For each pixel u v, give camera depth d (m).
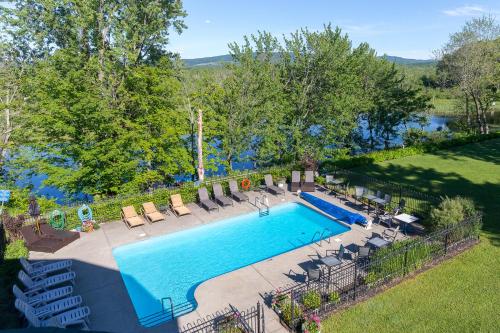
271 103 25.11
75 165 20.72
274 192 22.45
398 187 22.39
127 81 21.41
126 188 20.70
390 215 17.23
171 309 10.98
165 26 24.45
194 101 25.28
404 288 11.80
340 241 15.70
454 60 40.75
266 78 24.97
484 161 28.97
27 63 24.20
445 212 15.16
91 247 15.33
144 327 10.20
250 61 24.89
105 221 18.05
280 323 10.18
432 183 23.80
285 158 28.33
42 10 21.94
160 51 25.97
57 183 18.88
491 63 38.09
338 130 27.03
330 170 25.48
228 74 25.73
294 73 27.52
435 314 10.45
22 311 9.21
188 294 12.41
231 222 18.70
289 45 26.91
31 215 15.43
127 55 20.53
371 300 11.18
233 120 25.36
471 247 14.41
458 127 46.81
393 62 37.47
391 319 10.28
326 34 27.17
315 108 27.53
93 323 10.38
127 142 20.20
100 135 20.33
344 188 22.86
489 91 40.59
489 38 38.31
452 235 14.22
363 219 17.08
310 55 26.44
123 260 14.82
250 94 25.09
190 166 23.72
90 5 20.58
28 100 24.11
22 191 21.31
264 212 19.62
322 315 10.48
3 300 10.91
